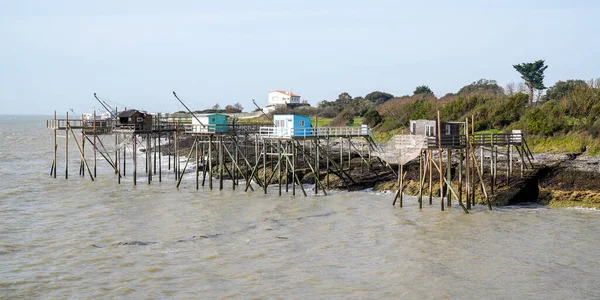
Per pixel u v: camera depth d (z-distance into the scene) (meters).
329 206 51.16
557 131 70.25
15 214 47.69
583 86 77.19
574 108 72.25
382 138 87.19
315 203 52.66
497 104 82.31
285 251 37.19
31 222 44.84
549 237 40.12
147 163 72.06
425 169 50.00
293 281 31.78
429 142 47.62
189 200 54.31
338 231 42.16
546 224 43.66
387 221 45.00
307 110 131.50
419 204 49.91
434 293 30.11
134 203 52.72
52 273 32.81
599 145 63.75
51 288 30.59
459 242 39.03
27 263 34.50
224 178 68.69
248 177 64.44
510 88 111.38
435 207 49.94
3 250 37.00
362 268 33.91
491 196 50.75
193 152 92.31
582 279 32.09
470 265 34.41
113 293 29.97
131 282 31.48
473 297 29.62
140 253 36.56
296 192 58.81
